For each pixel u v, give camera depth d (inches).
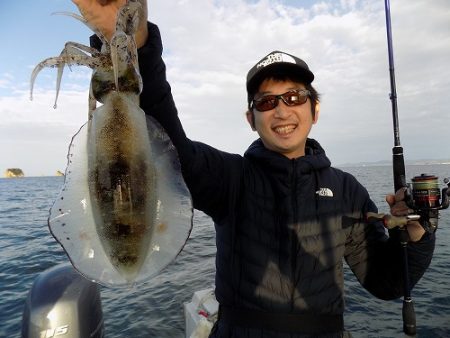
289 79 31.4
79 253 18.7
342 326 29.1
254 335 26.7
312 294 27.7
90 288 41.5
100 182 18.0
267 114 31.2
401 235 29.6
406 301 30.4
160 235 20.0
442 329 71.2
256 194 29.9
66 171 18.9
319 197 30.0
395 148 36.5
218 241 31.0
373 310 80.0
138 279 19.0
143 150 18.4
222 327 28.2
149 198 18.7
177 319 75.7
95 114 18.1
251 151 32.3
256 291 27.5
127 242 18.2
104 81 18.2
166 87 23.4
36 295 39.0
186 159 26.0
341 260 30.2
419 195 28.0
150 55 21.8
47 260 131.8
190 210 20.2
